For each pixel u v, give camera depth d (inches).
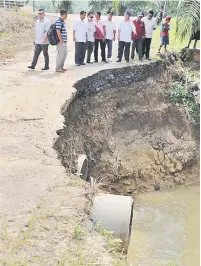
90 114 514.9
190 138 612.7
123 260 192.7
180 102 622.2
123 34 580.1
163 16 763.4
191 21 610.5
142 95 589.0
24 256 182.9
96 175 522.6
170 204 526.0
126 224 216.5
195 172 599.8
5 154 287.4
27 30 904.3
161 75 622.2
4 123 345.1
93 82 520.1
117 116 562.6
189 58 676.7
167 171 584.4
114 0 695.1
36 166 271.0
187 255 399.2
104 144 535.8
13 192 236.1
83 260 184.2
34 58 531.2
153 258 389.1
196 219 485.7
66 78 491.2
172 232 447.8
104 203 225.5
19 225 205.2
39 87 450.0
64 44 508.1
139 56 604.4
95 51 584.4
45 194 235.6
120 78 561.9
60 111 383.9
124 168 553.0
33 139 316.5
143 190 558.9
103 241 200.8
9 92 429.4
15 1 1235.2
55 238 197.8
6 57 622.8
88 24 561.9
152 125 599.2
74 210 221.3
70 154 348.8
